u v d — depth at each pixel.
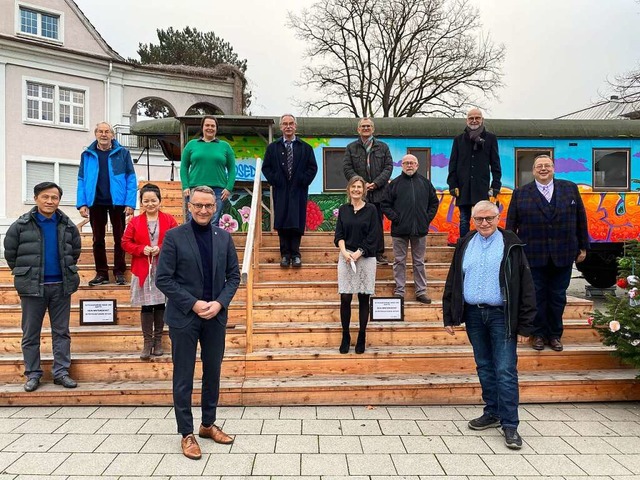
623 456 3.33
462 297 3.78
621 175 8.34
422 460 3.26
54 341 4.31
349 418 3.95
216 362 3.46
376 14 25.38
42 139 19.91
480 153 5.92
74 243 4.38
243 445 3.46
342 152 8.17
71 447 3.43
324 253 6.36
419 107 25.95
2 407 4.15
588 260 9.79
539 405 4.31
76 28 21.11
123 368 4.45
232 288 3.48
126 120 22.33
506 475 3.07
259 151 8.32
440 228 8.18
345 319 4.55
